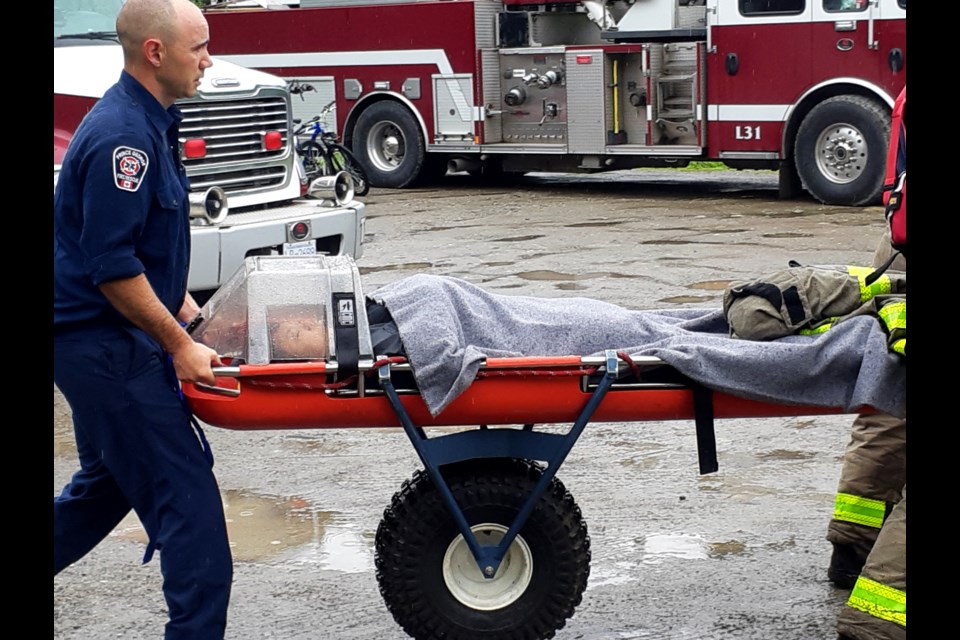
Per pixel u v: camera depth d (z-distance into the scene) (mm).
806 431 6000
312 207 8414
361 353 3523
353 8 16281
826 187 13422
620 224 12664
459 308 3707
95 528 3854
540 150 15453
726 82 13922
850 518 4164
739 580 4316
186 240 3561
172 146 3516
